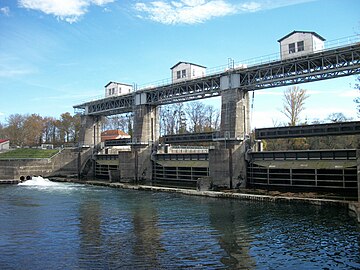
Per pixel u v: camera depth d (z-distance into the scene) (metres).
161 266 17.22
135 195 44.31
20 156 78.12
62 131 132.25
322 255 18.81
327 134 39.56
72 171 74.44
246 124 46.72
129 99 64.00
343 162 37.69
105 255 18.95
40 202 38.50
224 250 19.80
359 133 37.28
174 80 57.84
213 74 48.31
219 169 45.19
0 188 54.59
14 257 18.70
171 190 47.09
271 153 43.94
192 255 18.92
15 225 26.44
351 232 23.27
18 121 139.88
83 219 28.62
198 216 29.42
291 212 30.50
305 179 40.50
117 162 66.44
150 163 61.25
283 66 41.88
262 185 44.59
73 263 17.72
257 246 20.50
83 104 74.88
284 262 17.83
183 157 56.09
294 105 64.25
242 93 46.25
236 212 30.98
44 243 21.34
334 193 37.53
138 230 24.61
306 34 41.72
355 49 35.66
